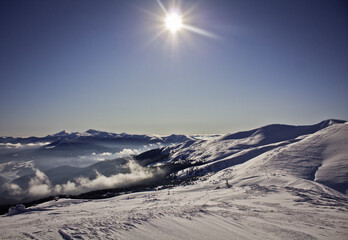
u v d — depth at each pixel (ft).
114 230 42.88
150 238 39.81
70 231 41.63
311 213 69.05
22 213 112.57
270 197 99.19
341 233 50.11
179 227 47.80
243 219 60.13
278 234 48.19
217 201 96.73
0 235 40.55
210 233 45.55
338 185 144.05
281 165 206.59
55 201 153.07
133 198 152.25
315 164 202.18
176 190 174.60
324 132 317.01
